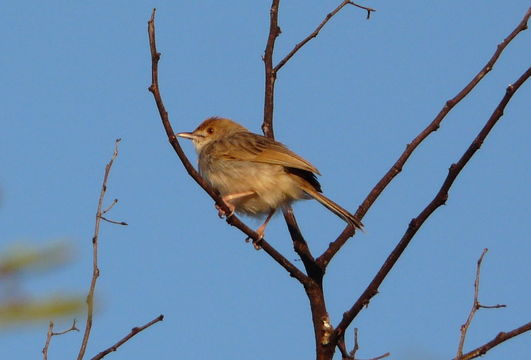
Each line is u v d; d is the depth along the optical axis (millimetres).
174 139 10188
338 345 10750
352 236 11422
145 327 8703
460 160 10000
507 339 8547
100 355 8469
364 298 10055
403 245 10094
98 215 8664
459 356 8578
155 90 9766
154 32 9469
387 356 9625
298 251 11164
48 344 7535
